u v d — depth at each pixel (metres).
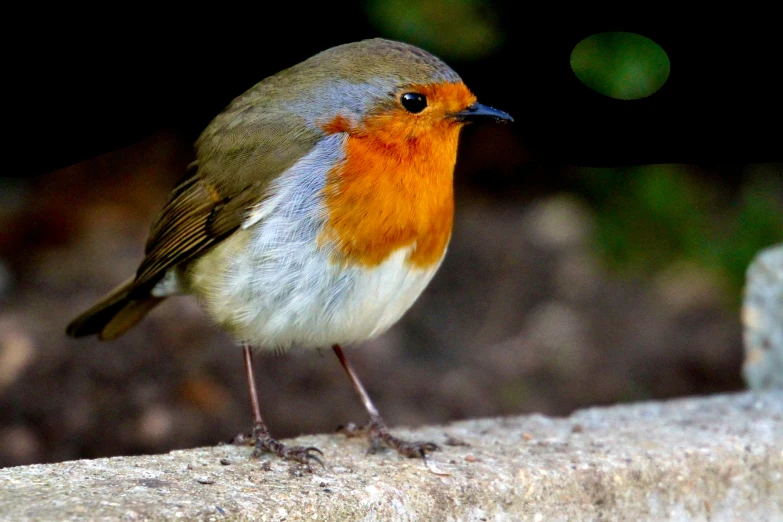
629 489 6.30
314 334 6.76
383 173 6.48
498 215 14.57
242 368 10.45
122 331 8.16
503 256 13.87
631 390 12.06
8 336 10.36
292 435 10.03
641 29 11.78
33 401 9.58
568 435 7.06
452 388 11.45
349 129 6.59
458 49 11.16
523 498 6.01
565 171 14.80
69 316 11.10
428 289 13.42
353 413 10.52
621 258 13.89
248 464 5.96
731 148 12.88
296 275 6.50
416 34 10.97
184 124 13.26
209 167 7.06
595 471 6.22
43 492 5.03
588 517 6.20
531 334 12.73
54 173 13.48
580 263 13.83
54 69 11.77
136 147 13.84
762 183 14.52
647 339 12.75
